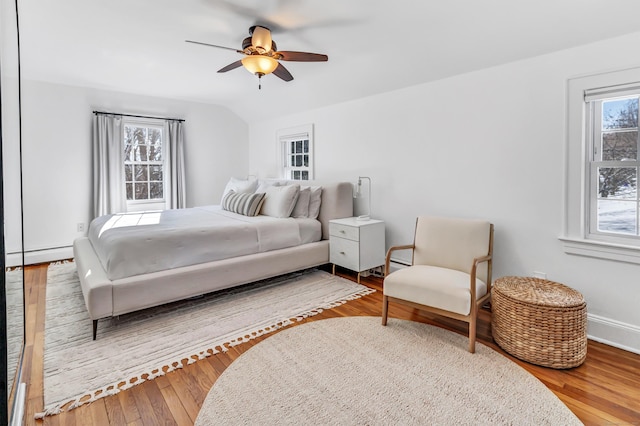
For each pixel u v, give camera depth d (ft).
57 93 14.78
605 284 7.88
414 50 9.95
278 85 14.65
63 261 14.73
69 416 5.53
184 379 6.52
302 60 9.05
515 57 8.96
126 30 9.32
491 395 5.98
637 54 7.21
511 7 7.47
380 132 12.87
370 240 12.16
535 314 6.89
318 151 15.66
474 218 10.26
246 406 5.75
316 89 14.07
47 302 10.21
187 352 7.46
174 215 13.19
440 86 10.87
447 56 9.75
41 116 14.48
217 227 10.50
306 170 16.79
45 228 14.79
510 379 6.45
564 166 8.38
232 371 6.76
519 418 5.41
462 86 10.32
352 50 10.36
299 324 8.84
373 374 6.64
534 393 6.03
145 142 17.52
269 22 8.63
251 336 8.18
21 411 4.91
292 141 17.76
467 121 10.25
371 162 13.29
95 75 13.62
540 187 8.84
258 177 20.03
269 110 17.76
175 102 17.93
